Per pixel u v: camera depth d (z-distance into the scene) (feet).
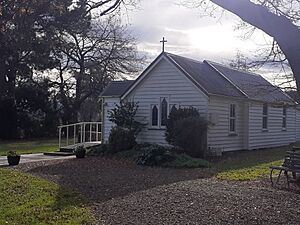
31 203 31.94
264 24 15.98
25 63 128.26
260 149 86.99
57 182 42.65
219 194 34.91
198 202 31.83
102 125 89.86
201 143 67.72
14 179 43.65
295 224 25.86
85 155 72.28
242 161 64.18
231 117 79.82
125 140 71.26
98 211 29.63
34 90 144.36
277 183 41.63
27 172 50.85
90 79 151.12
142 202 32.27
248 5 16.08
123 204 31.68
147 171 52.60
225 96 74.79
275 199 33.06
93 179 45.01
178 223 26.12
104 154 72.18
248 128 83.51
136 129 75.20
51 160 66.49
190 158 60.29
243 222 26.27
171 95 74.79
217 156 70.74
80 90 152.87
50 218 27.58
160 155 60.03
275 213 28.40
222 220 26.71
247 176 47.21
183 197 33.81
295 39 15.67
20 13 25.77
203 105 71.51
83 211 29.45
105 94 89.97
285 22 15.78
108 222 26.58
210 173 50.11
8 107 138.41
